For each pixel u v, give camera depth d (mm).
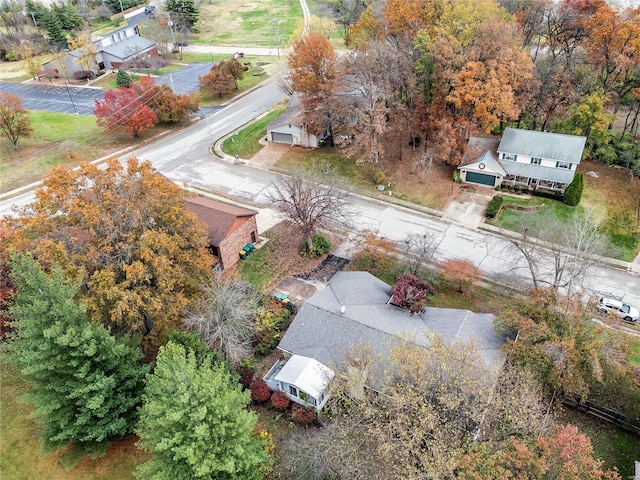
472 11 51094
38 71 82938
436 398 23125
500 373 24391
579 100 51750
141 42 87312
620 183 49906
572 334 26969
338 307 31797
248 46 97062
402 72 49125
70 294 24312
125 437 27172
